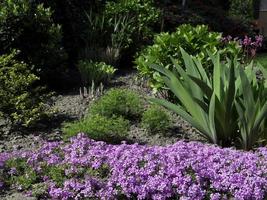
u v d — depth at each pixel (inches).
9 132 196.1
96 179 149.6
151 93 238.4
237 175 147.6
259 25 518.9
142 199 145.4
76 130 181.3
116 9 309.1
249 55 281.6
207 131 184.5
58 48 248.7
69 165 156.9
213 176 148.2
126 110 207.3
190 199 143.8
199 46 234.2
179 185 146.2
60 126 201.8
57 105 223.0
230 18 437.7
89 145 166.6
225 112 179.3
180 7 403.2
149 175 149.8
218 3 505.0
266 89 182.4
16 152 167.9
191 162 152.1
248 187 144.1
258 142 183.3
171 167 150.7
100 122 184.1
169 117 207.5
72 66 282.0
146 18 319.6
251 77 191.5
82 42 291.1
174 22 369.4
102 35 294.8
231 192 145.4
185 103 185.0
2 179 156.6
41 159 162.9
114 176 150.5
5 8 236.2
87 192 146.3
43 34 243.3
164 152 158.6
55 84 250.4
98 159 157.5
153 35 308.2
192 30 241.0
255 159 155.8
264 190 144.9
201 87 178.7
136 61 241.8
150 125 195.0
